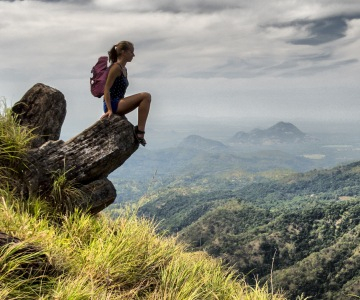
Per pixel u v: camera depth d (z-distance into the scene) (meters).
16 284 3.09
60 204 5.52
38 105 7.09
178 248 5.57
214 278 5.23
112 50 5.80
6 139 5.51
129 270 4.46
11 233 3.85
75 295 3.29
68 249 4.25
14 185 5.40
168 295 4.38
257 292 5.05
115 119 6.00
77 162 5.86
